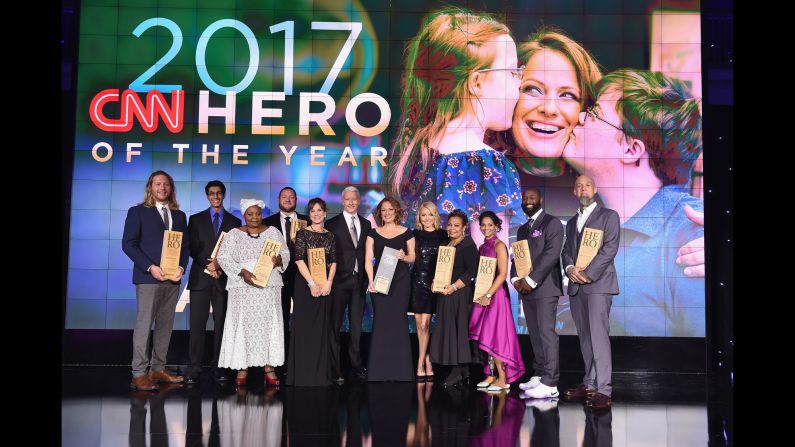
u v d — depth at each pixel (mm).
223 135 7215
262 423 4570
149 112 7207
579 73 7199
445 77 7215
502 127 7184
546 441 4176
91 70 7207
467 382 6301
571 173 7152
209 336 7086
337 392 5672
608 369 5250
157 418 4703
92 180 7145
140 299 5844
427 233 6434
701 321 7051
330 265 6070
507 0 7246
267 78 7250
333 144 7211
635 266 7102
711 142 7129
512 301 7055
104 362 7055
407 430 4410
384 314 6270
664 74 7176
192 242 6316
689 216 7102
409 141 7195
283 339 5992
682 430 4488
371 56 7250
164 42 7250
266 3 7281
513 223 7125
